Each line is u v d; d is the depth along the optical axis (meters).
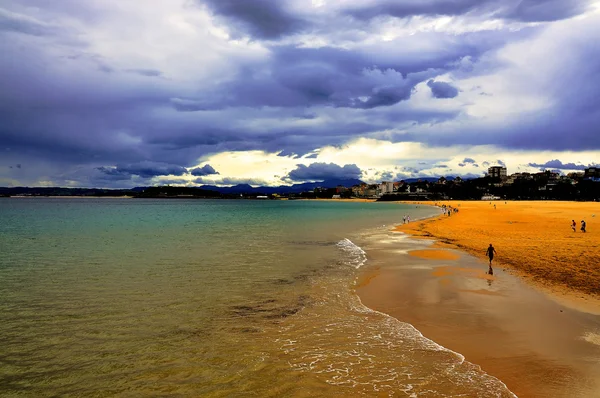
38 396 8.54
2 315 13.94
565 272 20.03
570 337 11.22
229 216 91.38
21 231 48.59
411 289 17.31
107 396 8.48
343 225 61.12
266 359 10.16
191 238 40.44
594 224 52.44
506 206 147.62
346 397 8.15
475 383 8.60
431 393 8.22
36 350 10.90
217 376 9.25
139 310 14.48
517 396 7.99
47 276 20.58
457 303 14.93
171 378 9.20
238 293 16.91
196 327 12.62
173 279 19.77
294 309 14.56
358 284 18.47
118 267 23.19
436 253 27.92
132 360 10.20
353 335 11.79
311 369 9.53
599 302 14.66
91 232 47.50
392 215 98.25
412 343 11.05
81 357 10.42
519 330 11.85
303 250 30.69
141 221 70.25
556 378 8.73
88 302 15.52
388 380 8.87
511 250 28.03
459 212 101.06
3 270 22.38
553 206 141.62
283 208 161.25
